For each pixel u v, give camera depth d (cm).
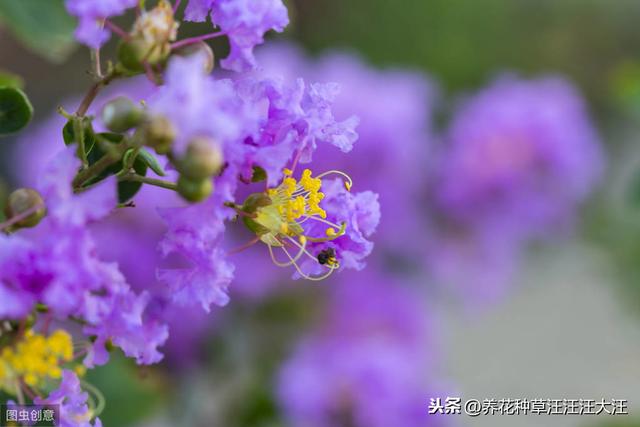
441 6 202
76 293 29
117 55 32
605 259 112
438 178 100
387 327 85
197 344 76
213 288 31
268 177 31
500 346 165
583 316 170
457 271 100
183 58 31
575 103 101
